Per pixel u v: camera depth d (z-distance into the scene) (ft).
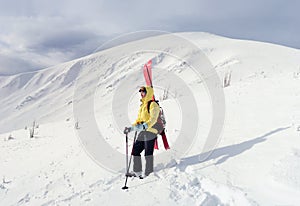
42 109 256.93
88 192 13.41
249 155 15.53
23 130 59.06
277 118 22.00
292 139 16.67
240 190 11.76
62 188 14.82
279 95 30.94
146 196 12.25
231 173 13.82
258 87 38.88
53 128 50.42
